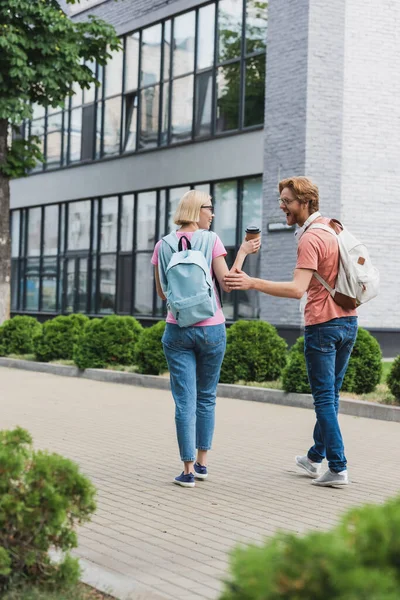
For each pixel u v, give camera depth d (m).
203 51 25.52
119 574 4.91
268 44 22.66
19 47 23.11
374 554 2.51
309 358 7.52
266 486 7.46
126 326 18.17
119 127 29.39
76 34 23.83
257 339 14.98
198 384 7.72
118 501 6.83
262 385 14.33
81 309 31.38
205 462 7.76
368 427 10.95
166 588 4.65
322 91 21.55
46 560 4.16
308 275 7.32
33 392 15.02
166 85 27.22
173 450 9.20
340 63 21.66
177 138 26.58
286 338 21.95
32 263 34.38
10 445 4.24
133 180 28.48
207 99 25.30
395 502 2.81
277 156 22.39
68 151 32.06
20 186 34.66
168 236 7.67
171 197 27.16
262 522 6.18
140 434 10.26
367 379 13.37
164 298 7.84
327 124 21.58
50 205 33.31
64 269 32.31
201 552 5.39
